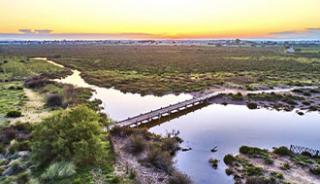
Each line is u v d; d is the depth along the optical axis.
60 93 45.22
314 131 32.38
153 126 34.22
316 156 23.28
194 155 24.27
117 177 17.83
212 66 95.06
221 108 44.44
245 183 18.81
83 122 21.53
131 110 41.94
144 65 98.44
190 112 42.09
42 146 19.62
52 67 92.75
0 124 29.02
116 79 67.62
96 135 21.34
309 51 161.12
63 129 21.14
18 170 18.61
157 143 25.59
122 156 21.73
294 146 25.50
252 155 23.84
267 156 23.47
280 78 67.88
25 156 20.53
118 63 105.06
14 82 61.25
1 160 20.27
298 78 68.25
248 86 57.28
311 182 18.95
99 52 172.12
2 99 42.62
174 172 19.50
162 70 84.94
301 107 43.72
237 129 33.09
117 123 31.09
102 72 80.62
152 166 20.33
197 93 53.53
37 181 16.75
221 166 21.94
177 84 60.59
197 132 31.66
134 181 17.67
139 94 54.09
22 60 105.00
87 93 51.31
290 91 53.16
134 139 23.92
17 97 44.44
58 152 19.44
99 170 18.39
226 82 62.44
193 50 191.75
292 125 34.91
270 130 32.72
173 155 24.17
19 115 33.03
